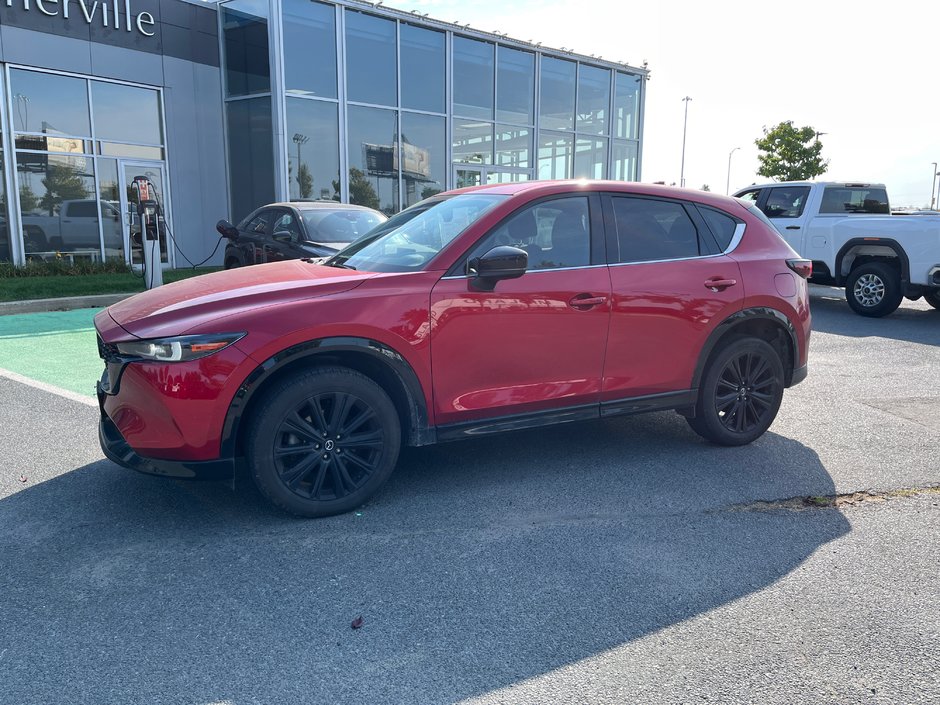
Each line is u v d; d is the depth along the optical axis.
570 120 21.55
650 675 2.51
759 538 3.57
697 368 4.63
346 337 3.59
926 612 2.92
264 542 3.47
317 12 15.98
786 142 37.78
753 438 4.97
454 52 18.45
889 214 11.70
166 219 16.52
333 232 9.28
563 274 4.16
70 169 14.86
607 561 3.32
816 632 2.77
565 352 4.18
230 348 3.39
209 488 4.12
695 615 2.88
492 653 2.62
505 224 4.07
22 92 13.98
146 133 16.05
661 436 5.20
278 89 15.56
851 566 3.29
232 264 10.60
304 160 16.23
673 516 3.82
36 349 7.87
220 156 17.36
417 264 3.97
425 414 3.88
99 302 11.05
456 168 19.02
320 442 3.66
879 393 6.45
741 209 4.95
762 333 5.00
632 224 4.48
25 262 14.23
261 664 2.55
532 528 3.66
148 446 3.47
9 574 3.15
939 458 4.73
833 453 4.83
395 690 2.42
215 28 16.86
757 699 2.39
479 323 3.91
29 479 4.21
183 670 2.51
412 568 3.24
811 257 11.73
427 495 4.07
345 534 3.57
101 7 14.86
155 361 3.37
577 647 2.66
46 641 2.67
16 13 13.68
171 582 3.10
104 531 3.57
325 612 2.88
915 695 2.41
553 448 4.90
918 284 10.35
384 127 17.44
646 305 4.36
